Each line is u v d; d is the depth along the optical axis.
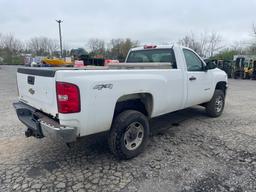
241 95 10.06
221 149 3.87
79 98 2.75
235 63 21.86
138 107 3.79
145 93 3.65
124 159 3.45
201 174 3.07
